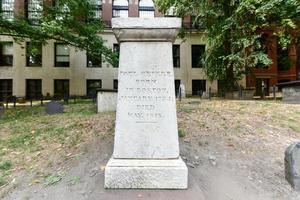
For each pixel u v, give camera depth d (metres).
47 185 3.95
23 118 10.54
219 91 21.23
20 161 5.06
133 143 3.74
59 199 3.55
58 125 7.71
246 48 15.20
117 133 3.78
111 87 27.56
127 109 3.78
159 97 3.79
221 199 3.54
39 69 26.94
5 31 16.03
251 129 6.54
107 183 3.62
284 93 13.02
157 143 3.74
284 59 27.22
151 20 3.72
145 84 3.79
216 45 16.55
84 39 18.38
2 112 11.50
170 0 17.11
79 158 4.73
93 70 27.50
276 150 5.32
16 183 4.18
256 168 4.50
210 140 5.56
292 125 7.18
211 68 18.48
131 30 3.75
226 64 17.52
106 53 19.56
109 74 27.64
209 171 4.26
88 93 27.30
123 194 3.48
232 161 4.69
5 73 26.56
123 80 3.80
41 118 9.75
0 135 7.36
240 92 17.56
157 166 3.62
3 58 26.67
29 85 27.05
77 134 6.30
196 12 17.92
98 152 4.90
